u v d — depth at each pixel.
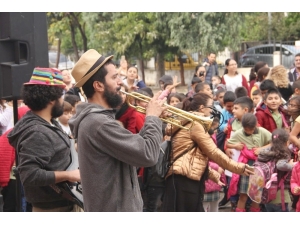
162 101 3.74
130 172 3.66
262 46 23.48
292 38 26.19
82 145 3.59
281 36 26.00
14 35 5.02
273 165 6.35
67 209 4.35
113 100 3.69
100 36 21.86
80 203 4.21
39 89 4.28
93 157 3.56
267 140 6.91
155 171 5.41
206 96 5.66
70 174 4.14
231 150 6.98
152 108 3.70
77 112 3.70
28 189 4.29
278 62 22.53
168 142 5.40
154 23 21.39
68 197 4.22
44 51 5.23
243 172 5.28
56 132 4.25
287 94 9.31
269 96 7.50
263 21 25.98
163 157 5.38
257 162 6.43
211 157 5.28
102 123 3.53
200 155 5.38
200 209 5.45
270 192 6.36
